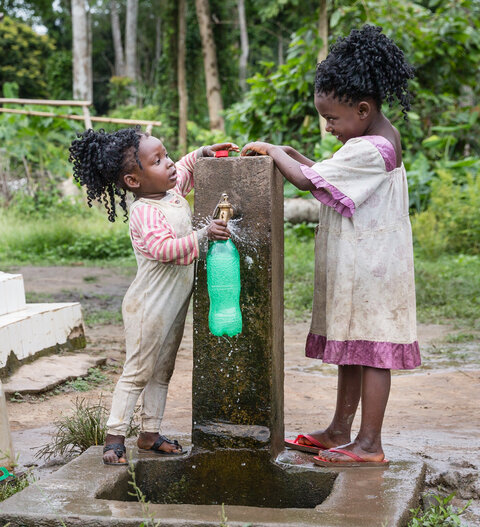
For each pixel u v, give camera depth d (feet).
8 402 16.75
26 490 9.74
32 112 58.39
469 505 10.33
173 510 9.05
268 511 8.98
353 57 10.47
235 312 10.52
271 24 146.10
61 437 13.38
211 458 10.75
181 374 20.30
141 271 10.80
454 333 26.55
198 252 10.36
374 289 10.55
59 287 39.55
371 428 10.70
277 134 60.39
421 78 60.44
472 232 49.34
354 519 8.61
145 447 11.32
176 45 101.91
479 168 56.29
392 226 10.65
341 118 10.77
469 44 58.90
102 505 9.22
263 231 10.46
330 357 10.76
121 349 23.03
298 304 32.94
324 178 10.38
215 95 84.74
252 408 10.61
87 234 58.03
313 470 10.37
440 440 13.83
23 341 18.67
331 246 10.85
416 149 59.98
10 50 134.00
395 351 10.55
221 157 10.73
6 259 54.08
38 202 65.92
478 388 18.47
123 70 157.89
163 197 10.93
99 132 10.94
